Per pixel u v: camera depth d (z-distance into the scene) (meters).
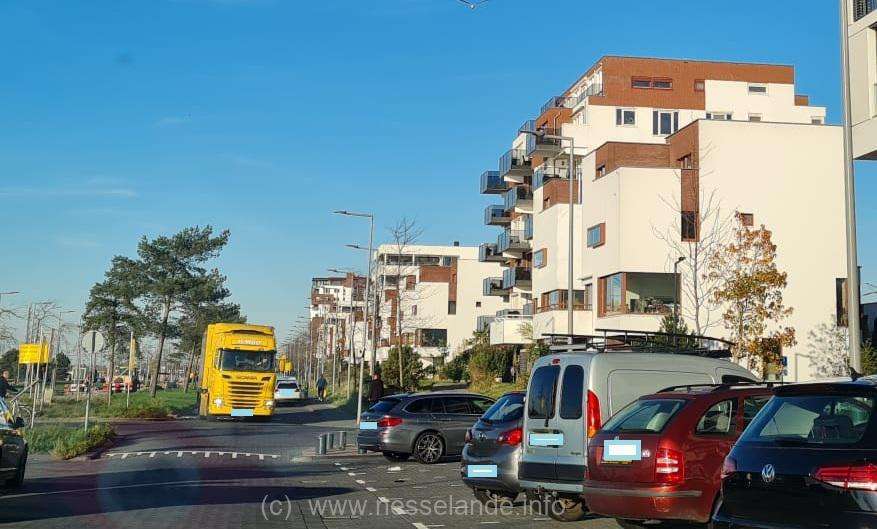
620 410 10.88
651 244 38.38
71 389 60.88
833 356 37.84
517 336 55.78
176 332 62.88
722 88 55.38
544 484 11.69
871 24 23.59
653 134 54.53
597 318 40.41
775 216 38.50
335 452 23.53
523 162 60.66
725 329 35.91
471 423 21.34
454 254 107.38
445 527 11.77
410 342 86.00
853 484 6.37
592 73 57.22
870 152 23.50
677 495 9.51
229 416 37.94
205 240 63.25
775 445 7.09
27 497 14.18
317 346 101.62
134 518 12.07
